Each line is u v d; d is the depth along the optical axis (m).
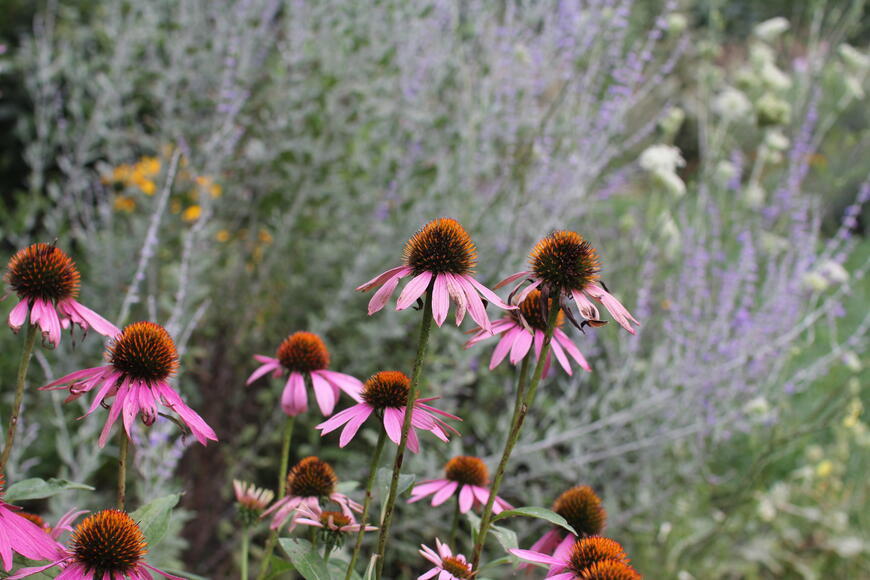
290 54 4.02
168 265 3.92
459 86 4.24
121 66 4.16
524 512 1.51
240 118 4.15
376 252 3.75
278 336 3.94
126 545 1.42
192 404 3.71
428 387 3.42
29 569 1.38
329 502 1.86
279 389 3.55
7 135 5.43
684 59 6.21
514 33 4.09
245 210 4.25
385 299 1.48
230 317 4.01
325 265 3.97
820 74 4.54
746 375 3.80
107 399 1.59
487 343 3.45
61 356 3.62
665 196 4.20
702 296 3.87
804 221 4.12
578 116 3.99
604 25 3.97
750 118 4.20
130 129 4.32
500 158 4.18
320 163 3.97
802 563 4.09
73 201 4.30
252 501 1.96
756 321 3.78
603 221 4.92
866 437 4.23
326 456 3.58
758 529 4.01
